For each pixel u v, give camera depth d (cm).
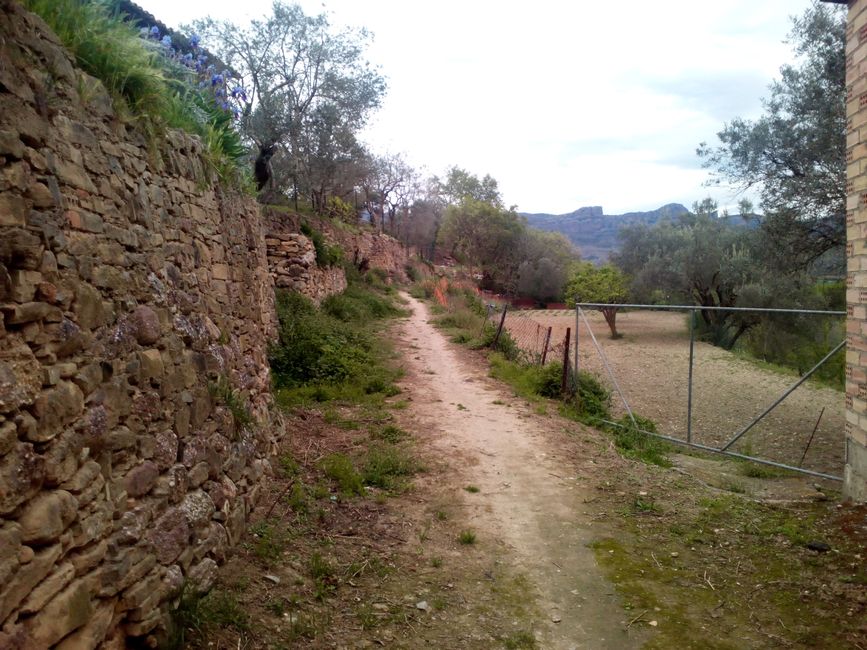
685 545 453
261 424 512
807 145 1009
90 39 313
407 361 1206
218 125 612
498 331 1379
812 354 1357
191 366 369
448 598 372
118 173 308
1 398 197
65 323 241
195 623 291
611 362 1520
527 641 331
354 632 326
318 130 2106
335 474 541
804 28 991
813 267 1261
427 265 4275
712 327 1988
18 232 215
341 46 2038
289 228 1745
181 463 334
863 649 314
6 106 217
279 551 390
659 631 340
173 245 378
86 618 231
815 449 848
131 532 268
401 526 468
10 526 196
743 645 325
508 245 4431
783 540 454
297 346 976
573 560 428
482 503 525
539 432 753
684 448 832
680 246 2378
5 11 226
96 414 255
